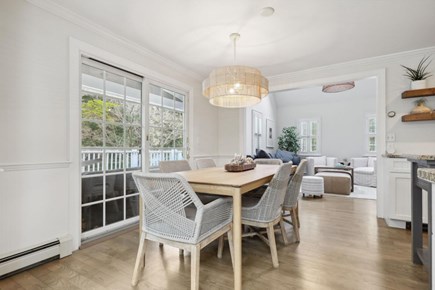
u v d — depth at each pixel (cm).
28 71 193
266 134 704
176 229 146
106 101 270
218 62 346
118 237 253
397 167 276
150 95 326
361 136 713
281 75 398
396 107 313
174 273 178
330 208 365
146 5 210
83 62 245
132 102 301
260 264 190
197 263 140
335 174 509
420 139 300
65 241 208
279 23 239
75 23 227
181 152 383
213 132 461
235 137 461
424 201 255
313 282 163
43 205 200
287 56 322
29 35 194
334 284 161
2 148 177
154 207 151
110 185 273
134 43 283
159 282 166
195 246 140
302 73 381
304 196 451
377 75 325
